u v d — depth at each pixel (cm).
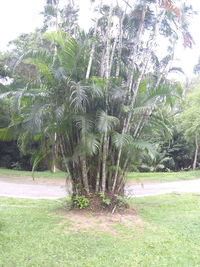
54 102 698
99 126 647
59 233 581
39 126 646
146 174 1903
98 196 756
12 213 727
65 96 692
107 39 750
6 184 1330
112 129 725
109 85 719
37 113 645
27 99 693
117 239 556
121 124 764
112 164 768
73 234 578
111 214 722
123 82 802
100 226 635
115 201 762
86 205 742
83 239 550
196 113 2042
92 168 764
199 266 441
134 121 780
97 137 683
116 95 697
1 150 2173
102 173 751
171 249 508
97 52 793
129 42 852
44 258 458
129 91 773
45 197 1029
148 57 819
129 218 707
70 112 689
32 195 1070
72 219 678
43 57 696
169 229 629
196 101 2088
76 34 760
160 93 752
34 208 794
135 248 509
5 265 430
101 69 768
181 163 2670
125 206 789
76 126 707
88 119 687
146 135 836
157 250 501
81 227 623
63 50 697
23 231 588
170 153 2539
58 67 702
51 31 698
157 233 599
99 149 715
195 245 532
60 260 452
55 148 794
